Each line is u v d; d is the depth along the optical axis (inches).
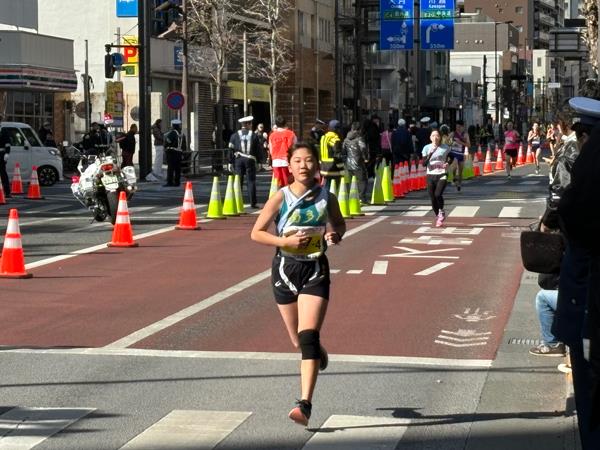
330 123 1115.3
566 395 351.6
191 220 894.4
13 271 621.0
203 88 2522.1
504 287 587.5
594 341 247.6
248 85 2716.5
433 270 651.5
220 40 2245.3
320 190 324.2
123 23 2341.3
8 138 1266.0
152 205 1168.2
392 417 328.8
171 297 552.7
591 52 2311.8
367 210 1098.1
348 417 328.5
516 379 377.4
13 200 1223.5
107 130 1884.8
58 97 2247.8
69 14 2349.9
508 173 1708.9
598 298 246.1
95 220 964.6
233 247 770.8
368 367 394.9
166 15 2453.2
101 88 2335.1
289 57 2896.2
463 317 496.7
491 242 804.6
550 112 6840.6
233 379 376.2
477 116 5511.8
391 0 2130.9
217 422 322.0
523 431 313.1
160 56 2308.1
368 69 3939.5
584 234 244.5
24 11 1972.2
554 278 401.4
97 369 392.5
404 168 1348.4
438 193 917.2
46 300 545.0
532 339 445.4
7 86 1873.8
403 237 838.5
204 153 1924.2
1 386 367.6
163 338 447.8
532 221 971.3
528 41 7716.5
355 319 489.4
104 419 326.0
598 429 253.3
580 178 243.6
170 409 337.4
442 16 2145.7
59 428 315.6
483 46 6146.7
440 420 325.4
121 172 930.1
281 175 1087.6
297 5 2938.0
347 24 3326.8
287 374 383.2
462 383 372.2
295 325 327.9
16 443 300.4
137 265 675.4
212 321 485.1
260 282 603.2
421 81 4394.7
